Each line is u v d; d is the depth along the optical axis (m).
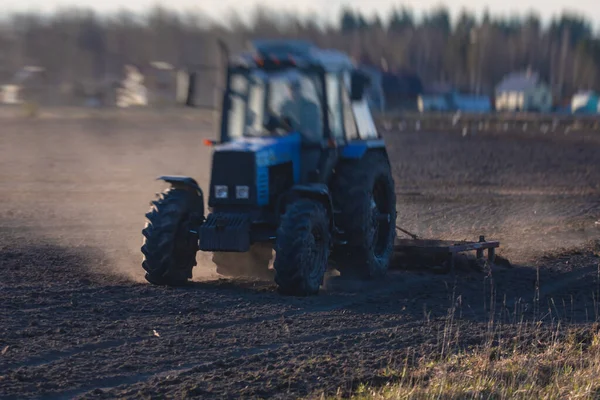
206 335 17.08
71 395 13.43
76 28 187.50
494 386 13.88
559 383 14.34
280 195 21.56
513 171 56.81
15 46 182.12
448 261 24.98
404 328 18.20
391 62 197.75
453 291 22.58
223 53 22.50
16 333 16.70
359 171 23.12
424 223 35.44
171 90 138.25
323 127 22.27
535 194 45.47
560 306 21.41
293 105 22.22
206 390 13.64
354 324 18.39
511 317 19.84
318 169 22.05
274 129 22.14
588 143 77.88
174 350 15.97
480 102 169.50
